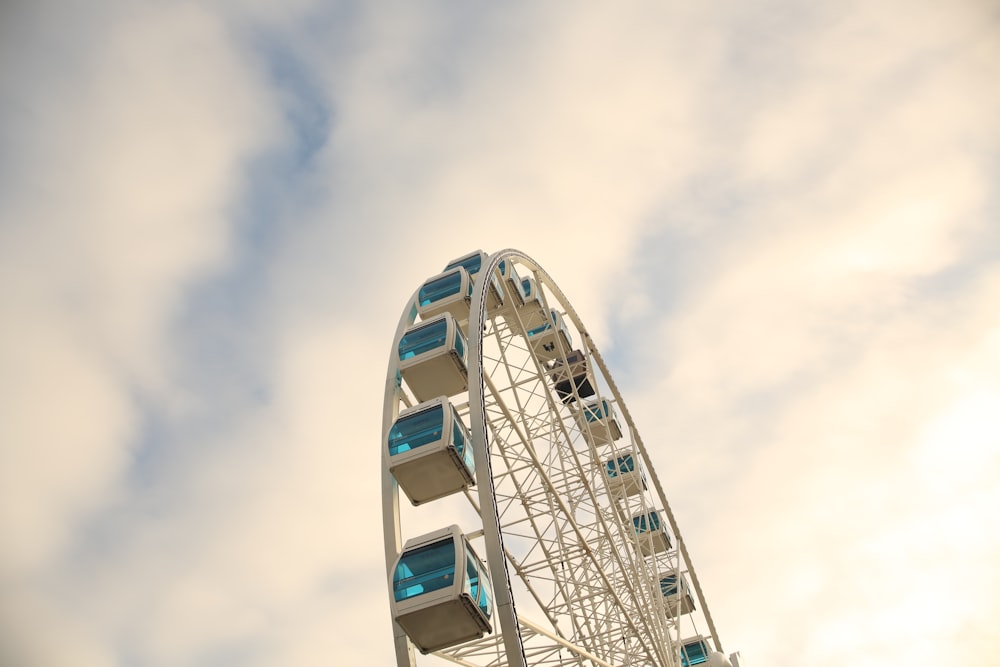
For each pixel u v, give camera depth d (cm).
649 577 3550
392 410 2542
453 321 2756
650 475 4300
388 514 2277
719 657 4391
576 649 2283
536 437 3494
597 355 4309
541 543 2984
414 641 2102
